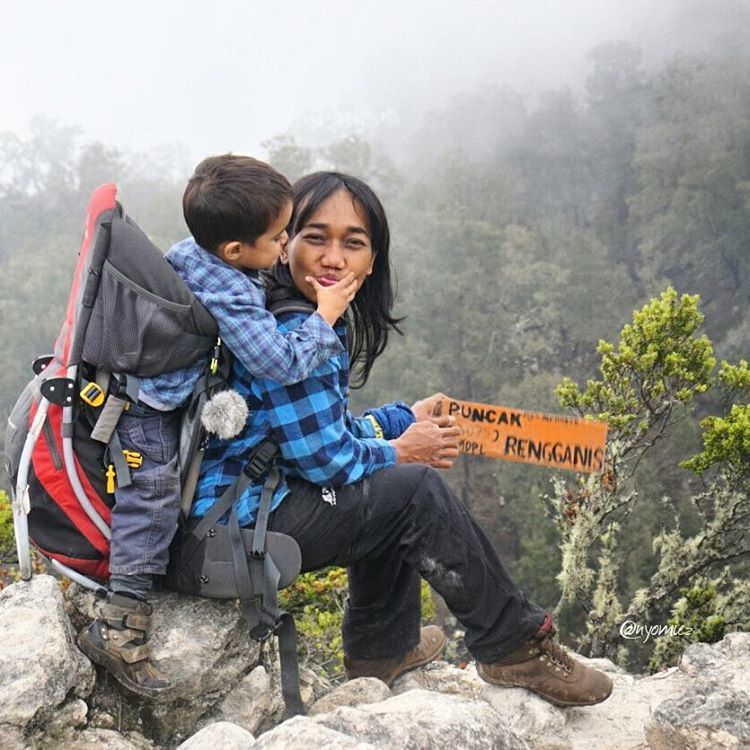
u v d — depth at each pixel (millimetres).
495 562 2680
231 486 2510
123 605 2451
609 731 2809
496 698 2781
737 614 5277
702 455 5270
